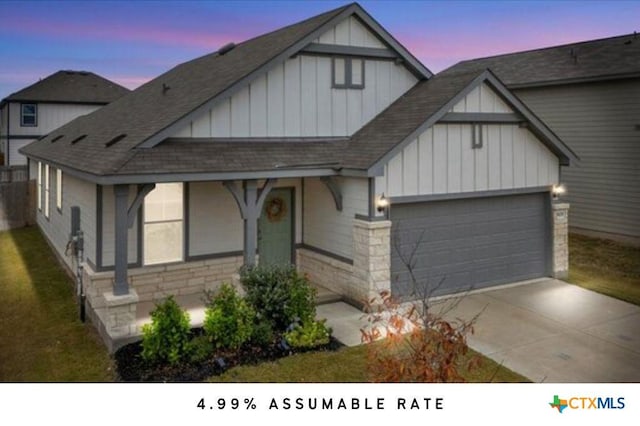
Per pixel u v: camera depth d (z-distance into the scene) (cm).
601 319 1064
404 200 1136
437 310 1124
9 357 880
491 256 1298
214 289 1226
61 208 1508
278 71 1223
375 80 1359
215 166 1028
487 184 1252
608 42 2003
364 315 1077
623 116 1706
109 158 1024
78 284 1127
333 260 1216
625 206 1725
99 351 903
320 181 1251
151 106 1440
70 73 3684
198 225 1206
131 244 1123
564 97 1880
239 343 869
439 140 1173
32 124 3338
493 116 1234
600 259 1564
